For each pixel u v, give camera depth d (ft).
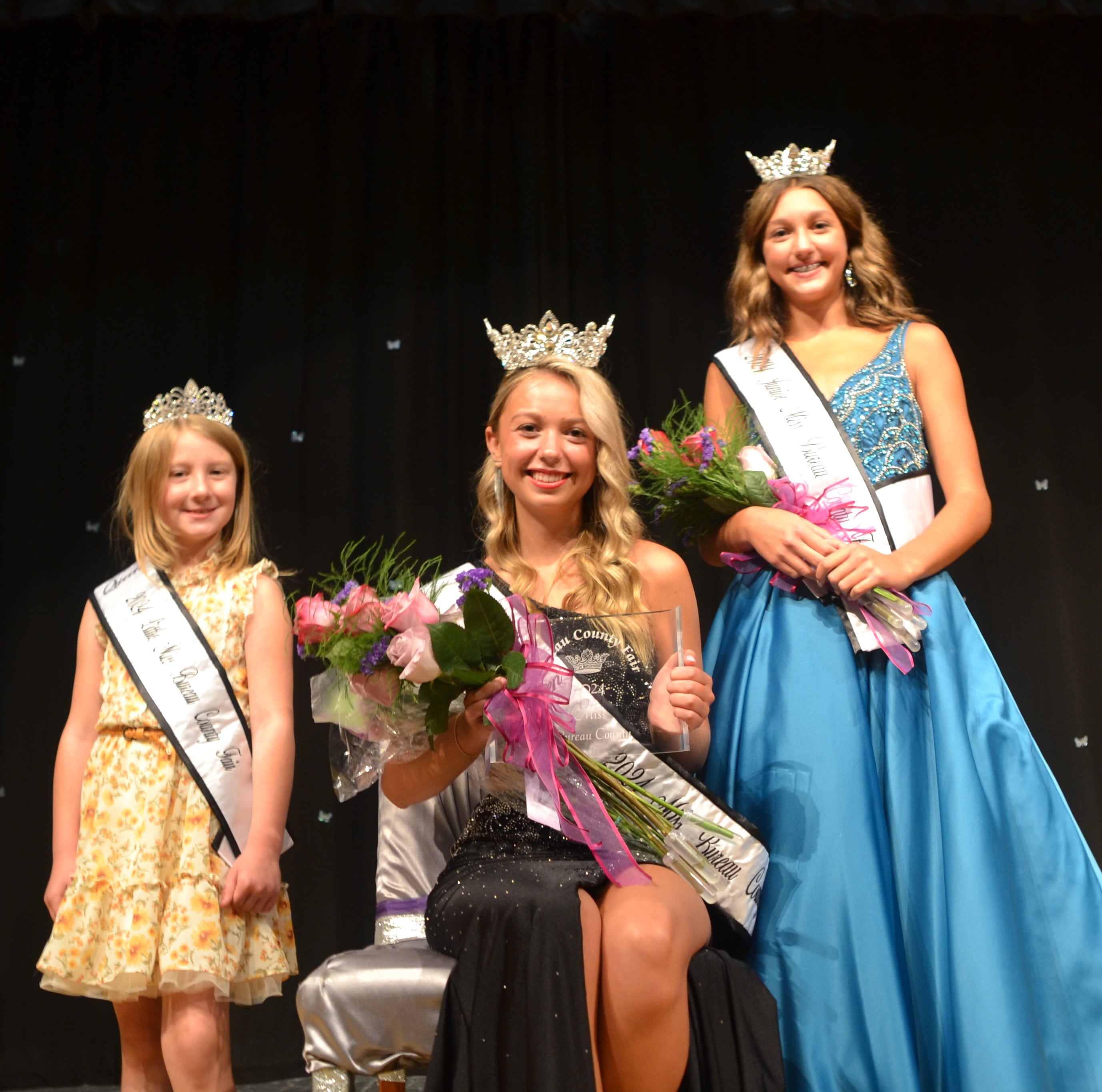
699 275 9.32
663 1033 4.36
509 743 4.87
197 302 9.36
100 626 6.31
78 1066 8.05
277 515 9.00
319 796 8.54
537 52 9.50
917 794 5.36
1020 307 9.20
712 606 8.91
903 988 4.93
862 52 9.55
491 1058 4.38
